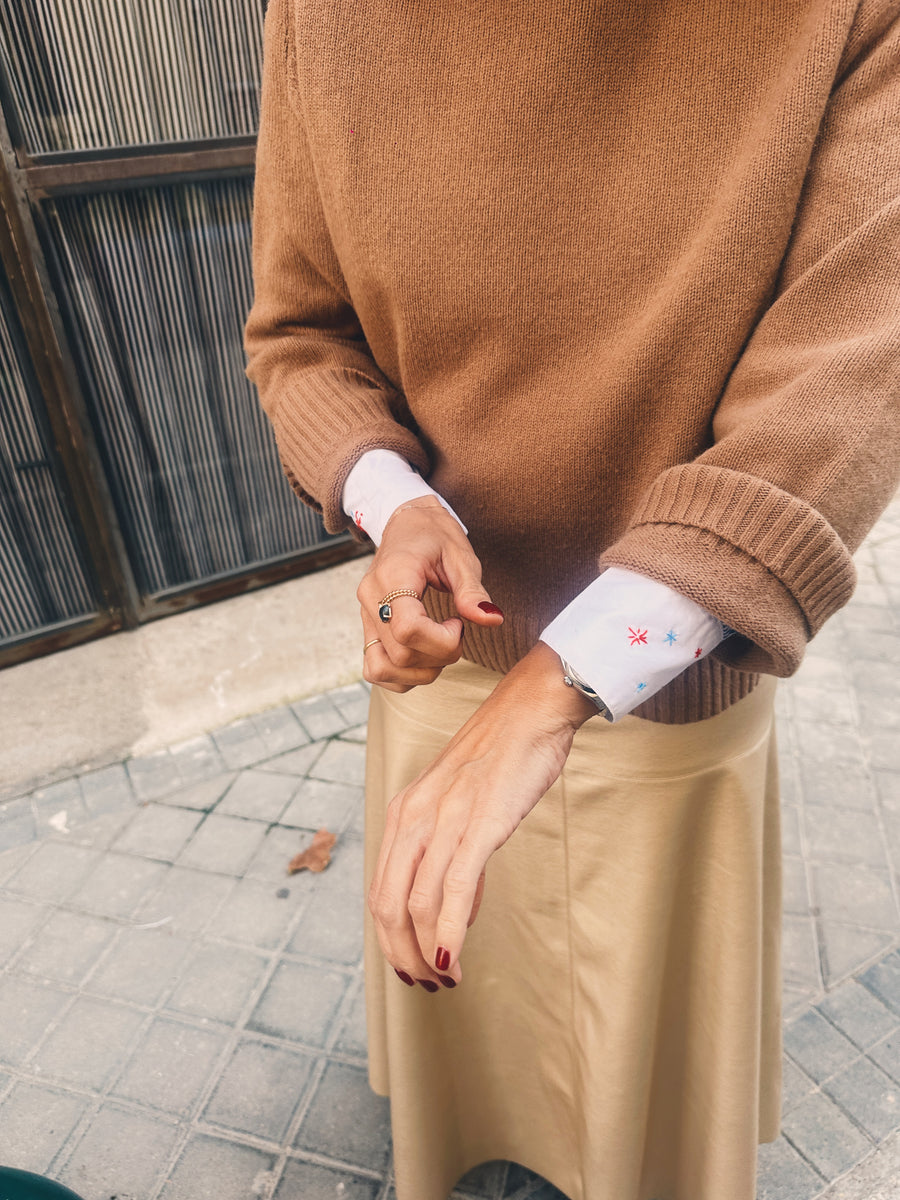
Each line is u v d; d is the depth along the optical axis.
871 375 0.61
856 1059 1.73
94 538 2.79
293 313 1.03
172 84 2.40
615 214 0.75
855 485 0.61
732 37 0.67
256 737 2.67
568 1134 1.38
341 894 2.17
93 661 2.89
